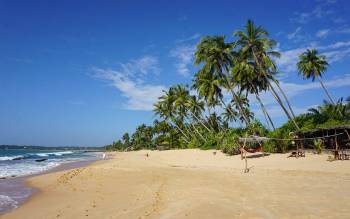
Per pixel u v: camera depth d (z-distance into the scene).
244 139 34.75
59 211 12.03
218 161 34.12
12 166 39.62
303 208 10.23
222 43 45.00
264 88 44.53
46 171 31.62
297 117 41.03
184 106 66.88
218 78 48.91
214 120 73.44
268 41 40.50
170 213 10.41
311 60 48.88
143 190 16.11
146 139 130.50
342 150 27.72
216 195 13.33
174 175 21.88
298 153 29.53
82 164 42.81
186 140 78.62
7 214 12.09
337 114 40.41
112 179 21.11
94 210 11.87
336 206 10.30
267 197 12.41
